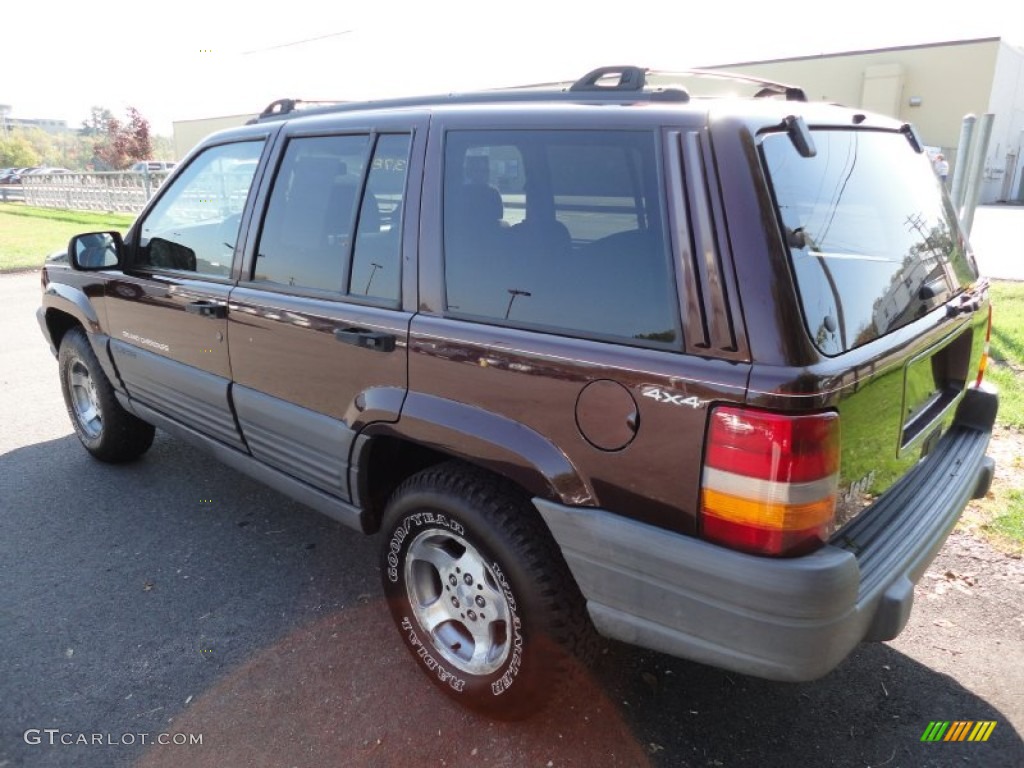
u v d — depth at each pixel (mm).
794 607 1812
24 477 4512
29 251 15070
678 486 1930
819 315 1867
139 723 2561
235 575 3465
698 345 1885
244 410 3297
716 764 2396
